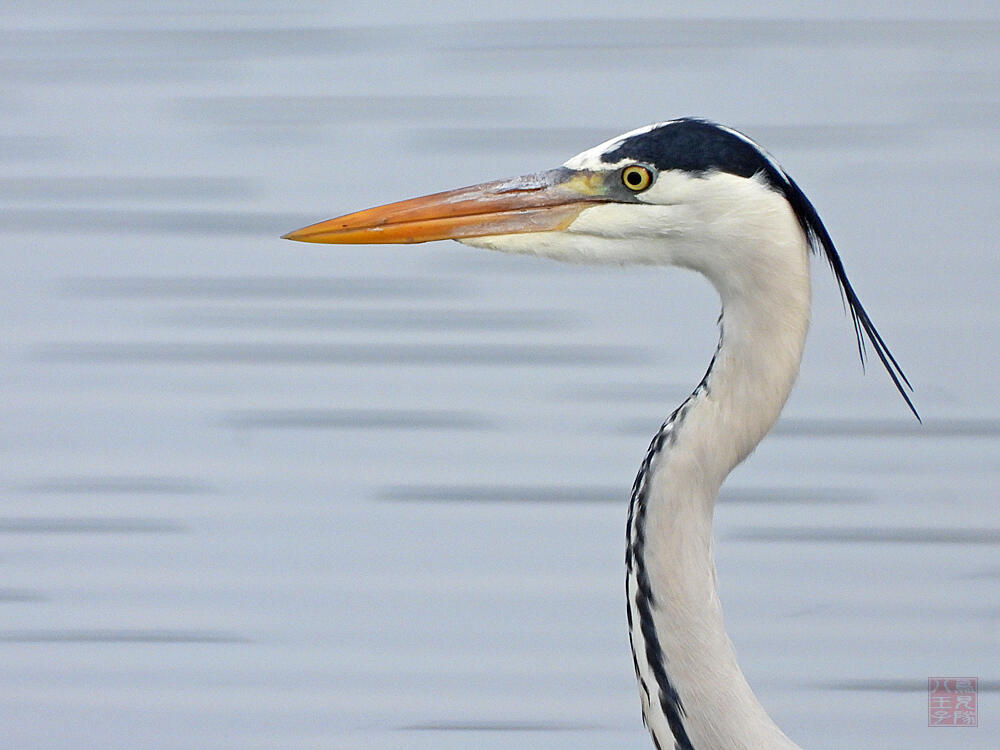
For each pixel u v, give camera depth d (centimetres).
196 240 1273
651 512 569
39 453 1139
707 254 578
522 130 1338
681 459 566
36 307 1241
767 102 1358
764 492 1103
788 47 1407
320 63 1420
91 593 1048
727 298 575
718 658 569
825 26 1437
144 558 1063
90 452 1139
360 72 1409
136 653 1002
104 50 1431
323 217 1273
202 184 1313
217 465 1124
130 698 970
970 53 1379
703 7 1438
